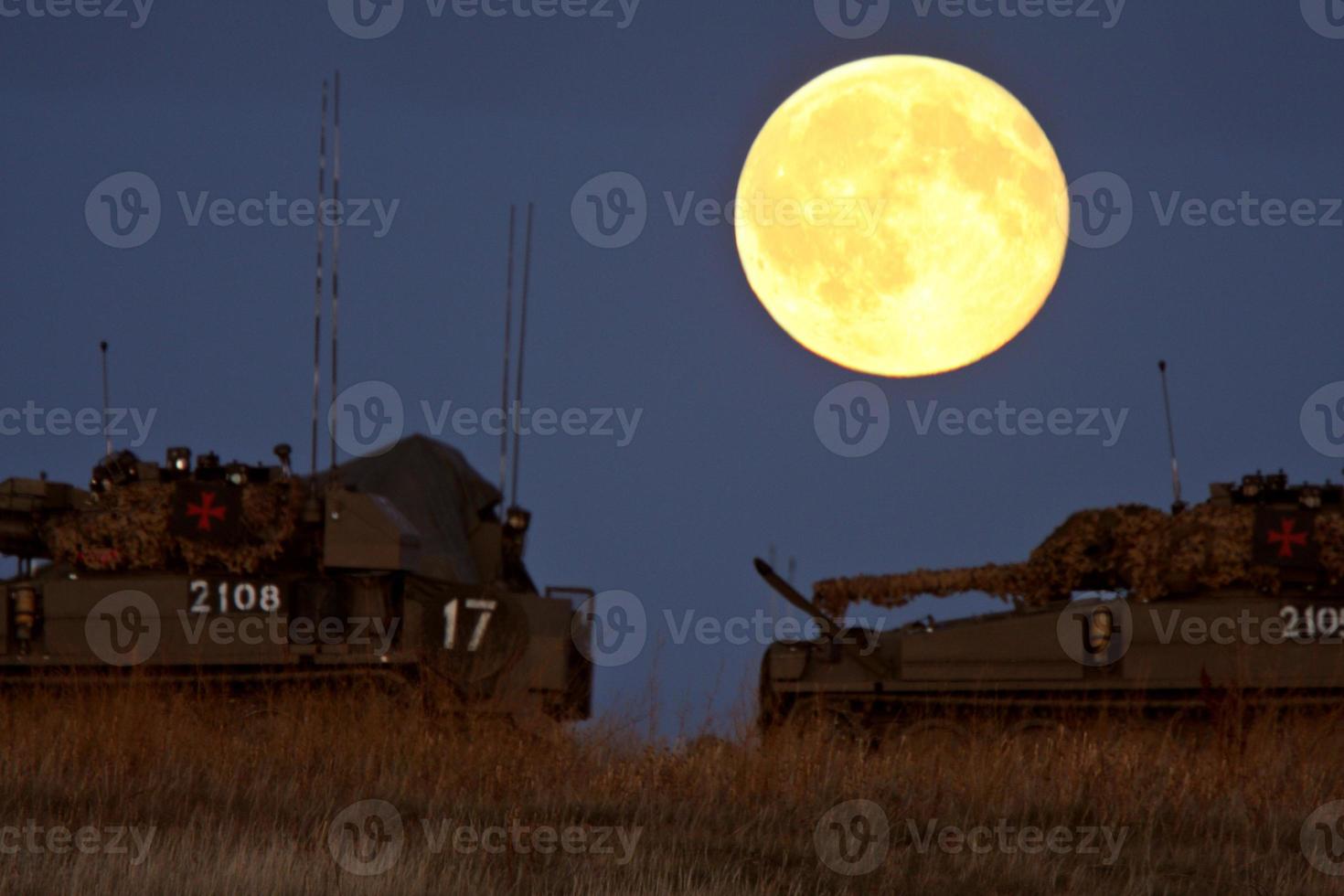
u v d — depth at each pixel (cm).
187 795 6544
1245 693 8438
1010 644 8669
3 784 6475
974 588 9400
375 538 8712
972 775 6944
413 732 7569
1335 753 7600
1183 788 6775
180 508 8681
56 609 8631
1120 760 7056
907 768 7200
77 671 8519
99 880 5156
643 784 6875
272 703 8425
